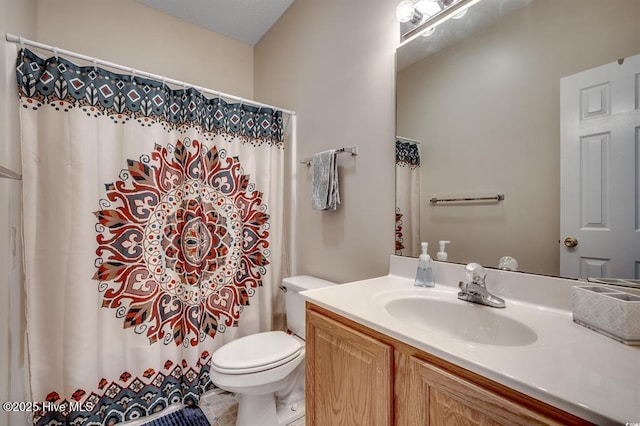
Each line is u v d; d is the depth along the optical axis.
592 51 0.80
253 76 2.56
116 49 1.93
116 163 1.47
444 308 0.98
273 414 1.41
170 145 1.65
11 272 1.15
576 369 0.54
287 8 2.09
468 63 1.09
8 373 1.08
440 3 1.16
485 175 1.04
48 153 1.32
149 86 1.57
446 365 0.64
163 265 1.59
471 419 0.59
